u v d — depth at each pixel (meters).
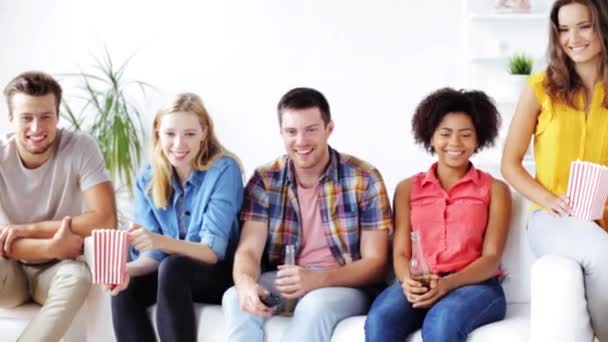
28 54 4.72
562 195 2.17
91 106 4.70
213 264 2.43
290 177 2.48
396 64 4.63
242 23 4.65
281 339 2.21
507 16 4.39
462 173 2.43
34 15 4.70
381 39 4.62
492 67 4.54
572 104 2.28
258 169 2.54
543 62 4.51
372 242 2.41
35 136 2.47
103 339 2.42
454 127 2.36
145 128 4.70
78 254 2.50
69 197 2.59
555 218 2.21
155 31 4.67
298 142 2.38
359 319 2.21
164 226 2.56
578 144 2.28
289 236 2.48
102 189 2.56
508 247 2.41
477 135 2.41
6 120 4.72
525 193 2.30
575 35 2.22
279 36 4.64
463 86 4.61
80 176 2.57
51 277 2.47
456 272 2.29
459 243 2.32
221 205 2.46
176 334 2.24
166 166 2.52
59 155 2.56
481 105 2.41
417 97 4.64
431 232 2.37
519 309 2.33
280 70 4.66
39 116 2.47
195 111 2.51
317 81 4.66
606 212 2.25
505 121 4.50
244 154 4.72
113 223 2.57
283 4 4.63
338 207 2.45
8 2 4.70
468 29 4.54
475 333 2.11
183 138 2.47
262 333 2.26
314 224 2.48
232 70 4.67
